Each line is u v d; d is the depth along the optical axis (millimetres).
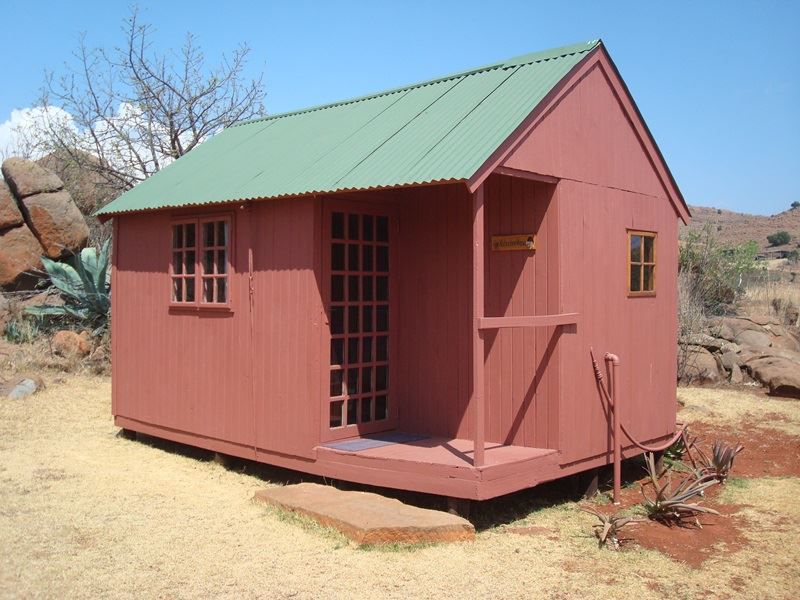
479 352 6480
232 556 5824
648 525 7027
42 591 5102
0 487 7637
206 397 8805
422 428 8188
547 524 6961
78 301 14984
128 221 10141
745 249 20172
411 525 6117
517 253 7566
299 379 7668
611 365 7949
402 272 8344
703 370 14594
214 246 8711
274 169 8492
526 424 7492
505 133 6707
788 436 10805
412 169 6812
